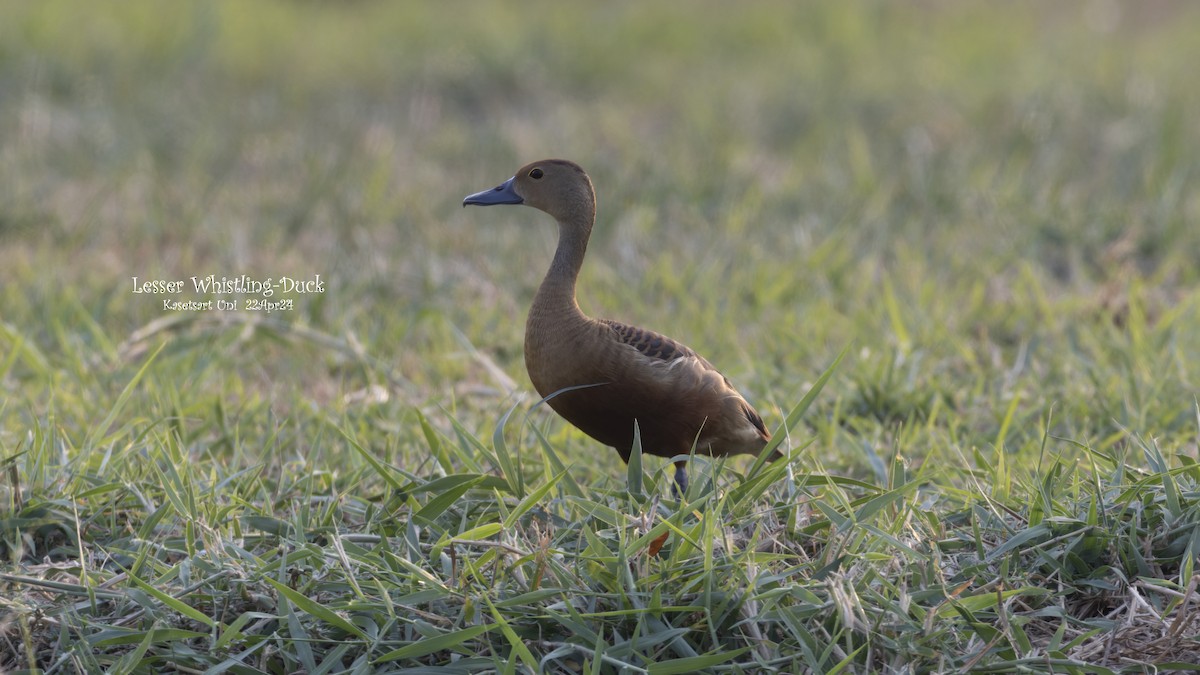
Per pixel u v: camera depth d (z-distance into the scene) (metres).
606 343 7.96
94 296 13.87
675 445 8.30
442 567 7.27
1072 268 15.30
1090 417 10.48
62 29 24.75
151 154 19.45
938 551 7.41
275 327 12.54
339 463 9.66
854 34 27.77
